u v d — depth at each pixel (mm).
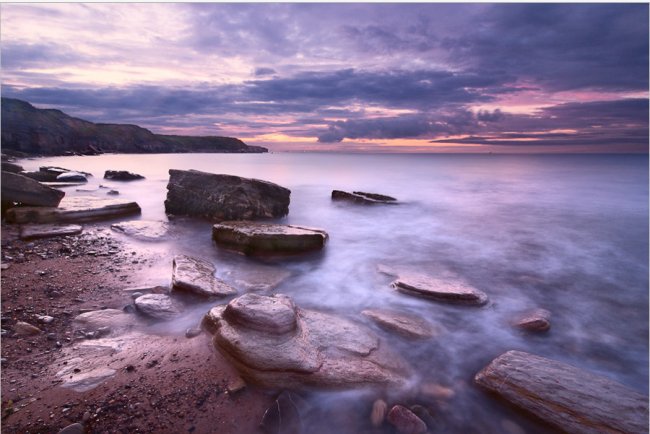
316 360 3969
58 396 3379
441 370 4383
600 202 18406
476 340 5105
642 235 11547
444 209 15992
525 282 7508
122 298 5590
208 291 5633
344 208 15555
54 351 4094
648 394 4062
